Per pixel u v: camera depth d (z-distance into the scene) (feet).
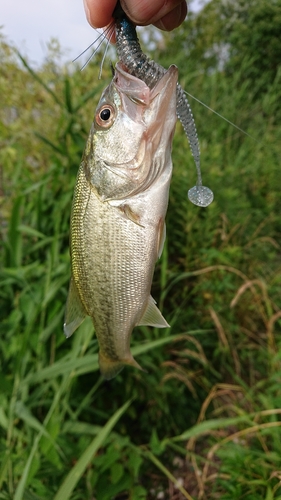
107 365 0.59
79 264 0.54
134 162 0.50
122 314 0.54
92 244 0.53
